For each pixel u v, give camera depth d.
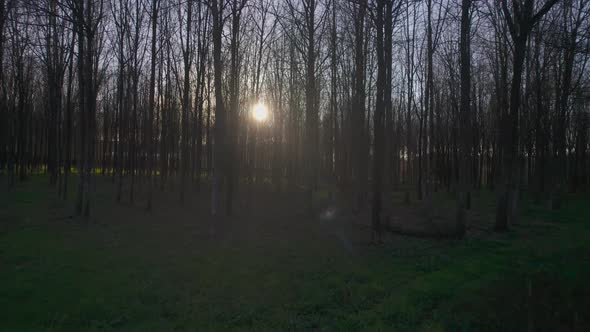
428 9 18.12
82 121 13.18
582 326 4.90
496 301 5.75
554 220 14.96
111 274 6.74
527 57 17.12
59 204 15.70
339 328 4.86
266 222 13.42
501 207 12.44
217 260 7.96
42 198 17.48
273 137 28.44
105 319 4.97
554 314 5.27
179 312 5.25
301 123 23.16
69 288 5.95
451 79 21.30
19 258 7.52
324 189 27.84
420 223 12.80
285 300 5.78
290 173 24.25
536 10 14.05
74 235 9.95
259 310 5.38
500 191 12.53
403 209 18.59
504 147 12.64
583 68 15.98
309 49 14.76
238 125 20.86
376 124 10.52
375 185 10.30
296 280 6.70
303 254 8.68
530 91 17.39
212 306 5.49
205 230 11.41
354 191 20.73
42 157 41.00
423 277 7.01
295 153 22.88
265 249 9.12
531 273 7.16
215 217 10.55
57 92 19.89
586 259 8.16
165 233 10.76
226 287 6.30
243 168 25.47
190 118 24.97
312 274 7.12
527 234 11.75
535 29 14.13
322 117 29.94
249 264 7.70
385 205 12.48
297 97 21.44
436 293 6.14
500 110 19.88
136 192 21.09
